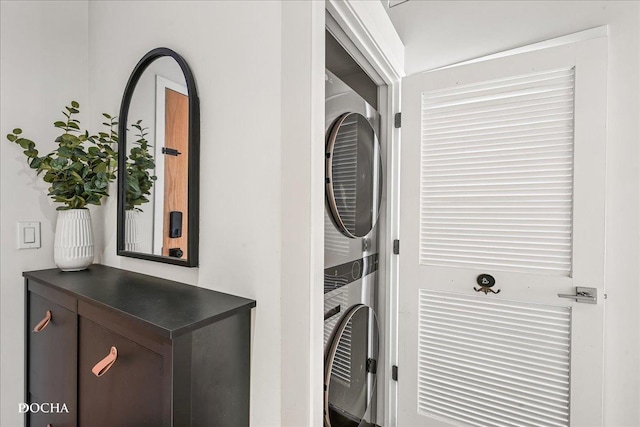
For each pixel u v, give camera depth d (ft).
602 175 4.01
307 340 2.81
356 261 4.56
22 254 4.45
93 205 4.95
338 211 3.91
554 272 4.31
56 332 3.60
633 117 4.04
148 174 4.01
